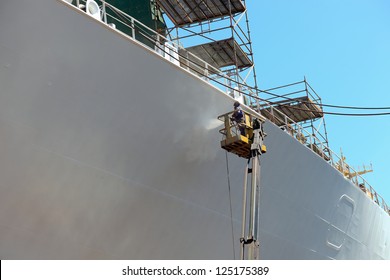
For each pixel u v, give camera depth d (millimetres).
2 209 9500
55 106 9789
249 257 11758
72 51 9797
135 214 11461
